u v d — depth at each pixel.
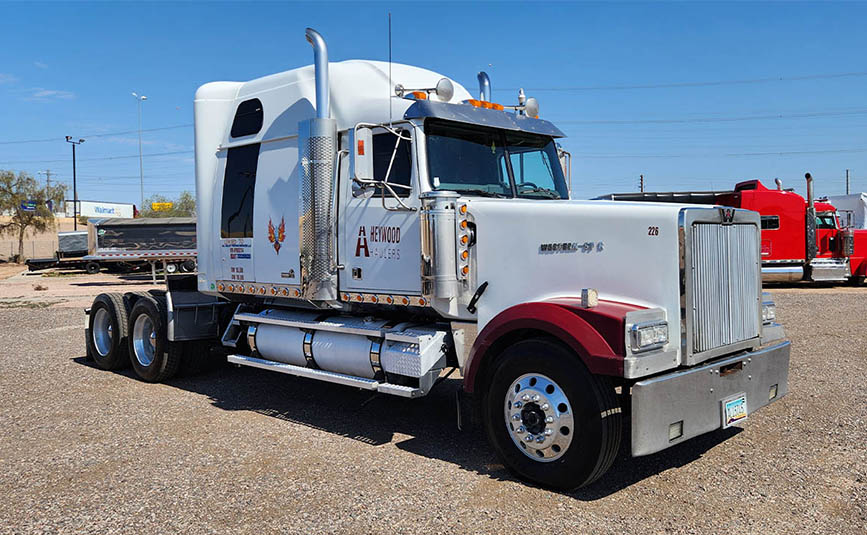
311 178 5.95
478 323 5.11
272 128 6.73
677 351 4.28
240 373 8.64
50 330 13.20
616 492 4.34
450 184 5.46
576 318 4.19
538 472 4.39
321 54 5.91
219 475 4.78
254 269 6.95
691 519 3.91
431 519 3.96
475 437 5.67
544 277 4.83
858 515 3.94
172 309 7.71
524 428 4.44
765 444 5.29
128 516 4.09
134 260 31.27
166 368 7.87
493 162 5.80
